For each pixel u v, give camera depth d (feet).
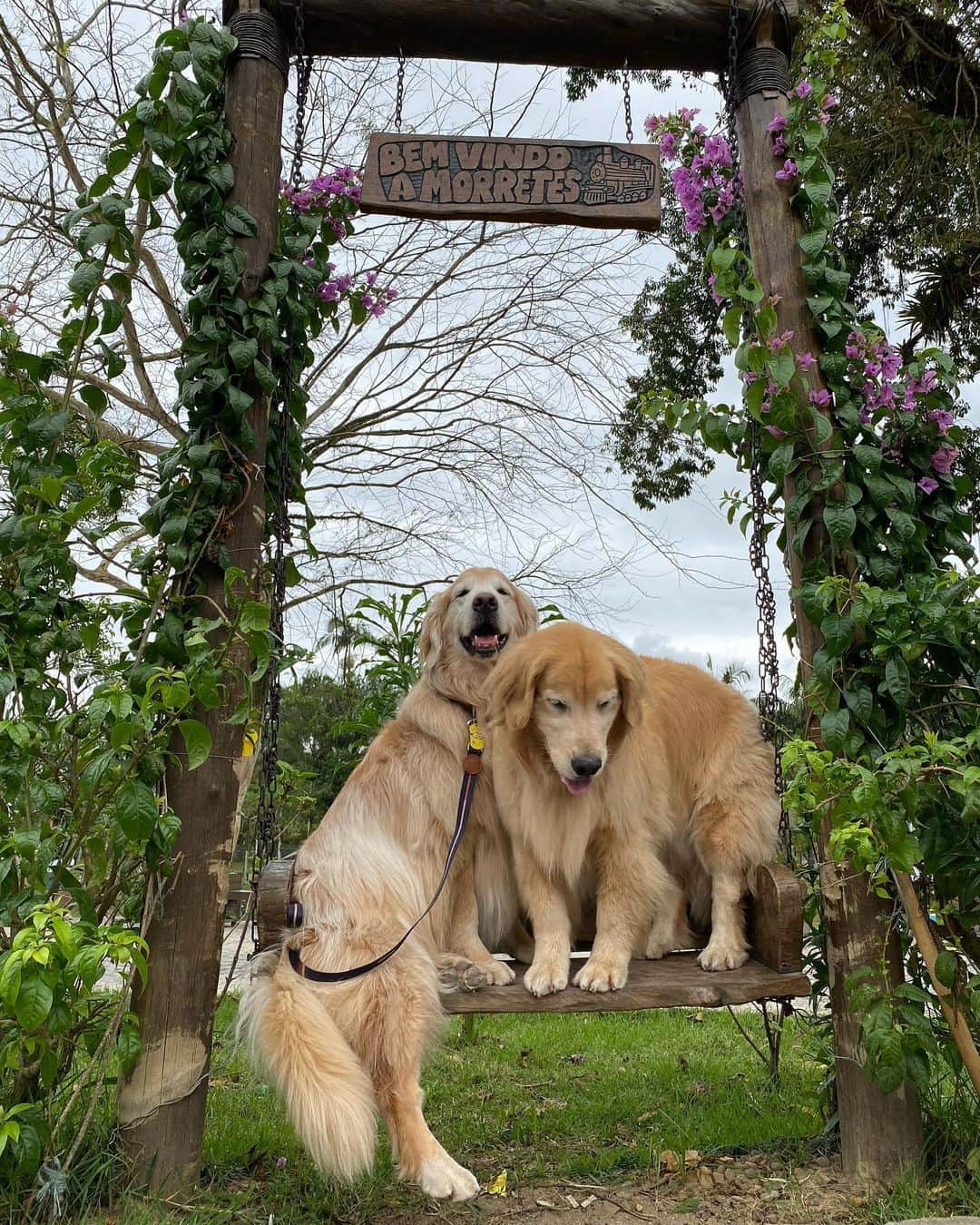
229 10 11.69
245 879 13.76
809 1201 9.91
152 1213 9.27
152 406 27.12
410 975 9.89
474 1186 8.75
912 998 9.73
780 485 11.38
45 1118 9.68
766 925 10.70
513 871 11.75
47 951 7.95
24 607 10.34
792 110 11.55
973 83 26.96
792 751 9.21
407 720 12.20
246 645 10.68
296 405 12.64
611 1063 16.67
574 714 10.25
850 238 30.53
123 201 10.46
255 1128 12.21
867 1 26.25
